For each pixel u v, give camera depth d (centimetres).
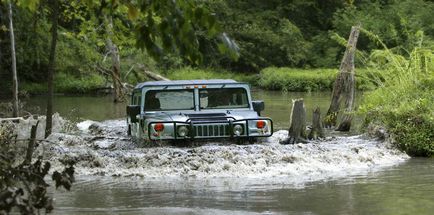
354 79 2341
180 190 1276
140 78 5209
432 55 2162
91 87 5125
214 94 1888
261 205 1136
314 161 1551
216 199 1188
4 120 1842
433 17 6931
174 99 1870
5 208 772
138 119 1836
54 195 1228
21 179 806
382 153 1692
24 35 4559
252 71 7244
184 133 1703
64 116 3008
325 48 7575
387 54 2284
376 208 1113
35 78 5325
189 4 582
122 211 1091
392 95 2058
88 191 1266
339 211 1091
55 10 1831
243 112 1853
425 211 1086
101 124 2464
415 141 1755
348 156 1597
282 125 2400
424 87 2055
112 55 4056
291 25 7512
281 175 1436
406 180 1373
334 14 7694
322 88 5650
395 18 6881
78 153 1589
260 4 8162
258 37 7169
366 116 2047
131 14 624
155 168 1488
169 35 583
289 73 6006
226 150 1595
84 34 2267
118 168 1501
